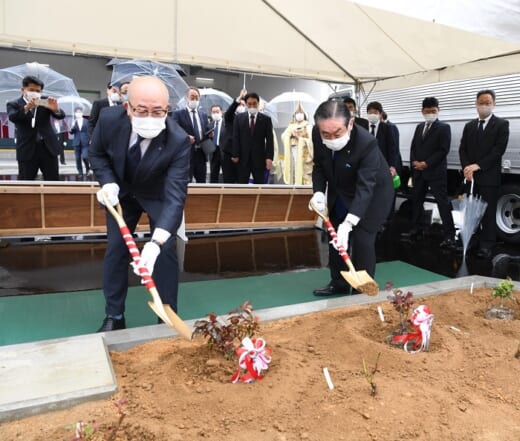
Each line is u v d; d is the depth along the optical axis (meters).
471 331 3.03
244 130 7.43
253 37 6.41
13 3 5.21
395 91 8.98
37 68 11.83
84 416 2.03
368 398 2.16
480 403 2.18
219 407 2.07
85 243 6.18
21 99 6.48
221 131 8.17
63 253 5.70
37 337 3.42
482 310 3.39
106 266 3.39
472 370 2.50
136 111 2.73
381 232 7.71
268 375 2.36
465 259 6.06
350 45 6.44
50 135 6.75
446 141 6.70
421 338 2.68
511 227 6.93
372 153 3.65
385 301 3.52
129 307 4.05
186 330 2.39
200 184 6.69
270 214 7.43
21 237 6.20
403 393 2.21
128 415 2.03
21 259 5.41
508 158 6.86
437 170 6.73
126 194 3.31
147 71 9.04
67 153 18.56
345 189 3.92
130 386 2.28
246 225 7.24
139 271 2.49
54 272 4.97
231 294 4.49
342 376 2.37
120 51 6.18
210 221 7.05
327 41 6.43
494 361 2.58
